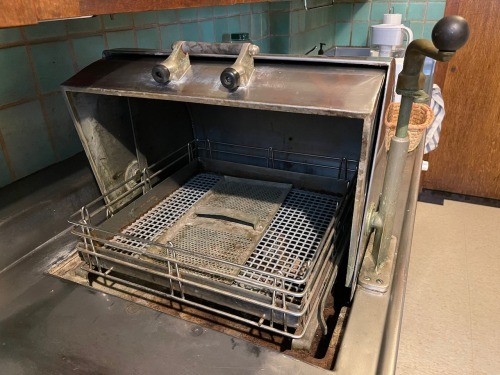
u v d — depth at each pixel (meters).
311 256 0.65
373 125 0.47
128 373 0.47
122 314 0.56
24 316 0.56
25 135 0.75
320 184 0.84
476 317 1.49
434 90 1.83
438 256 1.82
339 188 0.83
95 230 0.64
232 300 0.55
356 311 0.54
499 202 2.27
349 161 0.82
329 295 0.66
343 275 0.68
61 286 0.62
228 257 0.65
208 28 1.22
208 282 0.56
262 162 0.92
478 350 1.36
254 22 1.54
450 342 1.39
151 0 0.47
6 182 0.73
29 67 0.73
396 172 0.52
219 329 0.62
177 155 0.92
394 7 2.23
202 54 0.58
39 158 0.78
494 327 1.45
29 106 0.74
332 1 2.16
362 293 0.57
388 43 1.97
